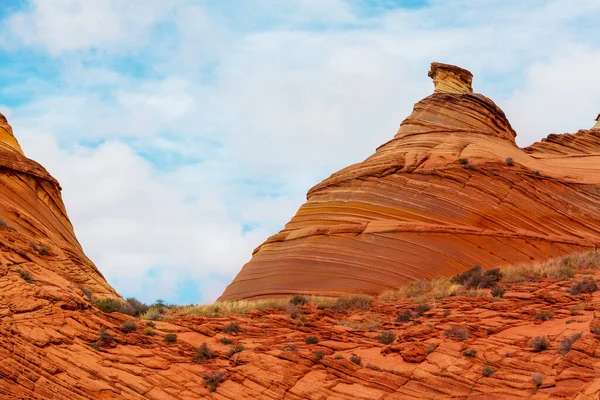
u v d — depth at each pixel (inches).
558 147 1908.2
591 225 1582.2
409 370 880.9
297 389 872.3
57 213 1279.5
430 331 975.6
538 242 1494.8
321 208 1638.8
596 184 1652.3
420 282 1371.8
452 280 1327.5
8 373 813.2
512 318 1015.0
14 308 888.9
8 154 1240.8
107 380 853.2
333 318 1139.9
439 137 1721.2
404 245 1472.7
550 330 934.4
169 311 1176.8
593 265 1312.7
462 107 1791.3
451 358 887.7
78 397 824.9
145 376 877.2
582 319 952.9
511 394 805.9
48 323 892.0
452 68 1927.9
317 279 1460.4
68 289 989.8
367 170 1656.0
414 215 1549.0
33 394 808.3
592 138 1929.1
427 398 832.9
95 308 984.3
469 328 968.3
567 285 1166.3
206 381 886.4
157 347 943.7
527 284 1210.0
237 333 1029.2
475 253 1462.8
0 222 1096.2
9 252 1020.5
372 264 1455.5
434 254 1453.0
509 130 1886.1
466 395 823.7
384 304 1210.6
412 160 1654.8
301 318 1108.5
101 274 1258.0
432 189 1581.0
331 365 903.7
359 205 1596.9
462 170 1600.6
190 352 949.2
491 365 861.2
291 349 949.8
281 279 1487.5
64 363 853.2
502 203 1561.3
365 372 888.9
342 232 1523.1
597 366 805.2
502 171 1610.5
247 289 1515.7
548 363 837.8
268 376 889.5
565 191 1625.2
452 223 1525.6
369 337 1014.4
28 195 1224.8
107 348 904.3
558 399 771.4
